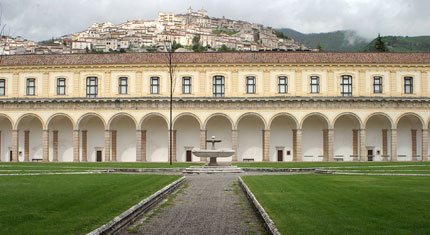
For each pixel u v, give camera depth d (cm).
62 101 6278
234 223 1711
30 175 3450
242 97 6219
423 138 6250
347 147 6631
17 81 6425
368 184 2750
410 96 6338
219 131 6662
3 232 1359
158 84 6356
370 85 6353
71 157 6638
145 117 6247
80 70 6406
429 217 1605
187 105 6241
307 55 6512
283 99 6191
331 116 6228
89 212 1716
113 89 6359
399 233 1362
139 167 4694
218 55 6519
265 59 6406
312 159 6619
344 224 1500
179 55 6519
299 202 2008
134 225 1673
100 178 3219
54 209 1781
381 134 6675
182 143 6650
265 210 1784
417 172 3822
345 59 6388
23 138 6662
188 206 2130
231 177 3731
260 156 6631
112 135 6594
